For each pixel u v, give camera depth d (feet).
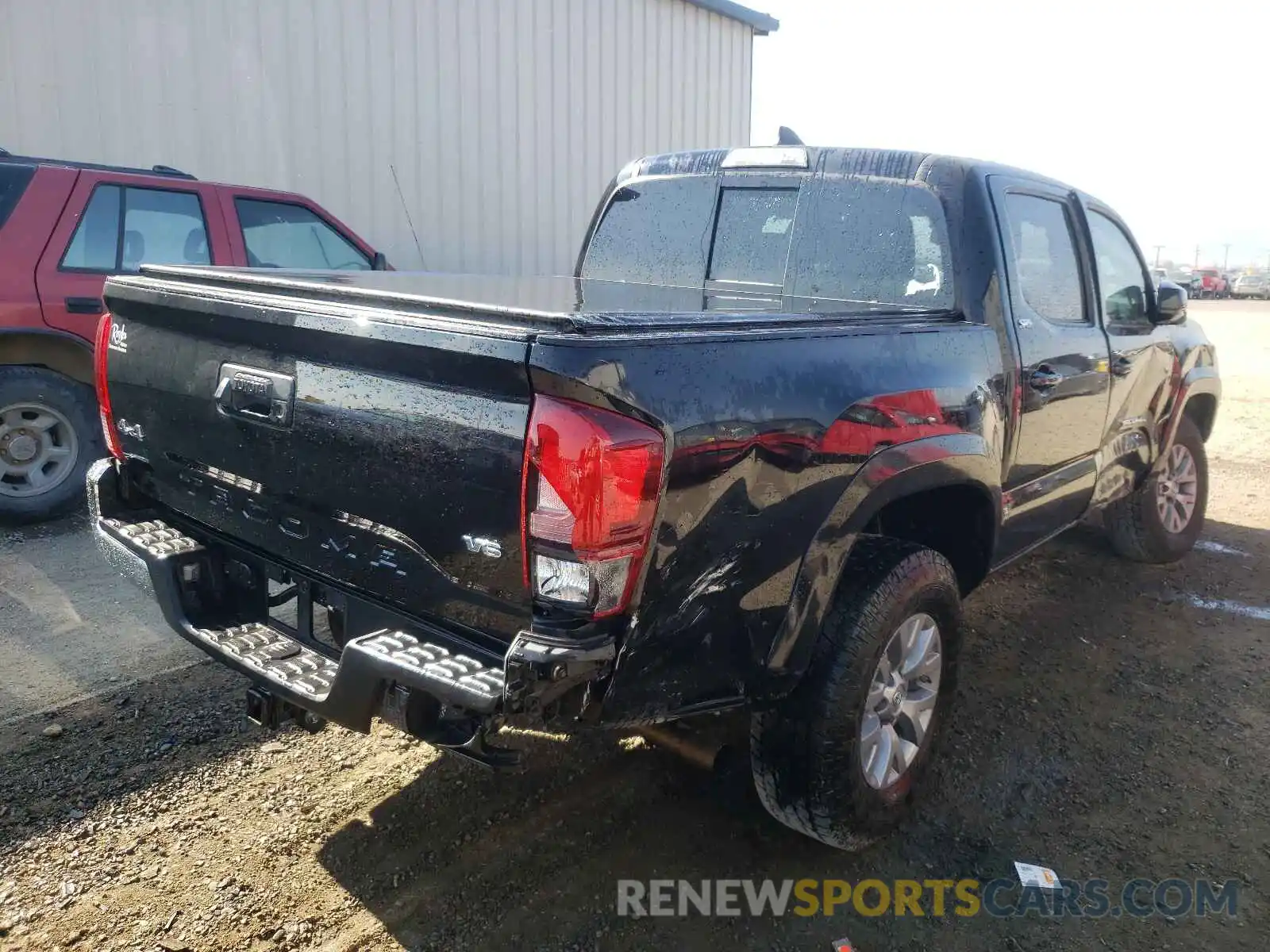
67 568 15.64
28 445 17.30
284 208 20.77
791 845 9.54
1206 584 17.21
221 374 8.54
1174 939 8.42
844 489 8.14
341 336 7.25
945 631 9.80
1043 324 11.64
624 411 6.33
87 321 17.51
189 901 8.30
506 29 32.76
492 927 8.20
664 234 13.15
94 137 24.70
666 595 6.79
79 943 7.77
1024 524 12.14
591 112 36.35
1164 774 11.00
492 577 6.77
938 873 9.21
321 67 28.35
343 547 7.82
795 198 11.92
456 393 6.73
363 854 9.03
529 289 10.25
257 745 10.75
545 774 10.51
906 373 9.00
